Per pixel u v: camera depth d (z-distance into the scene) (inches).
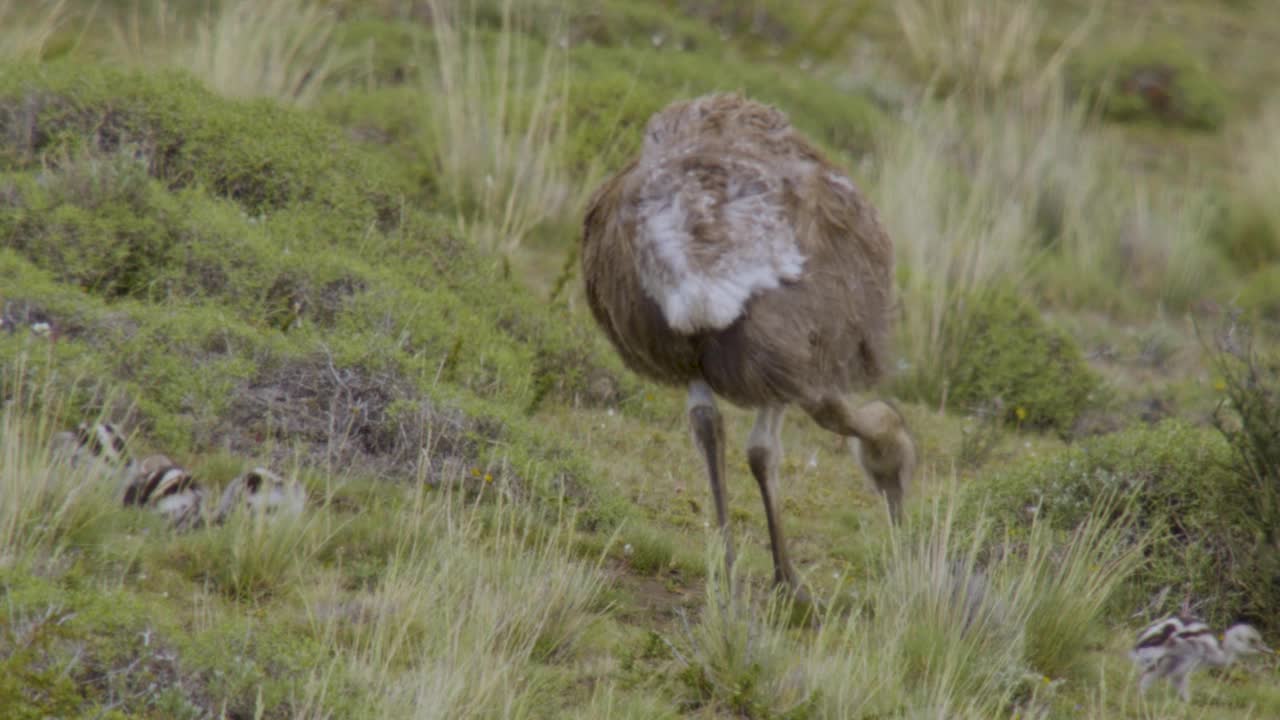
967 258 1238.3
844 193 639.8
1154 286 1606.8
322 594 600.4
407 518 675.4
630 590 683.4
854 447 731.4
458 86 1402.6
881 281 647.8
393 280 922.7
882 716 559.2
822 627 591.2
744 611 603.5
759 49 2105.1
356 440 761.0
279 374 778.8
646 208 599.8
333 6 1784.0
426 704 506.0
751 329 587.5
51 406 692.1
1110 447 813.2
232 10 1455.5
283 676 512.7
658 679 580.1
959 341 1187.9
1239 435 748.0
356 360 789.9
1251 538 738.8
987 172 1646.2
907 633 624.1
